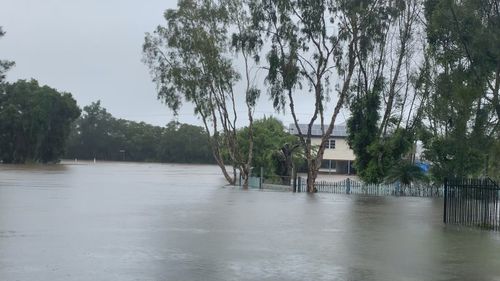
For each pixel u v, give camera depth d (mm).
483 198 18438
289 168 48594
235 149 47938
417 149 49000
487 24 22469
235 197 30406
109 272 9328
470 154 31359
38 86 96500
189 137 136875
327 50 40688
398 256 11773
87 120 143000
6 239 12828
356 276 9578
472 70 23344
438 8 24641
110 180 46219
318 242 13625
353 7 39031
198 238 13695
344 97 41500
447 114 27469
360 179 41500
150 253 11312
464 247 13250
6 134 92562
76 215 18375
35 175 51438
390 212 22938
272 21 40688
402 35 39906
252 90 45625
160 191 33625
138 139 141500
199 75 46312
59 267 9672
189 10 46062
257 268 10062
